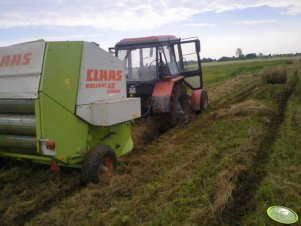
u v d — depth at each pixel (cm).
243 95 1507
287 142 697
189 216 425
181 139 807
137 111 621
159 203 462
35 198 493
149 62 896
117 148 627
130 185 522
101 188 510
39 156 527
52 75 468
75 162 517
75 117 512
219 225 410
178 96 934
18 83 473
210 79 2545
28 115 488
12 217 443
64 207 462
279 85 1733
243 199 473
